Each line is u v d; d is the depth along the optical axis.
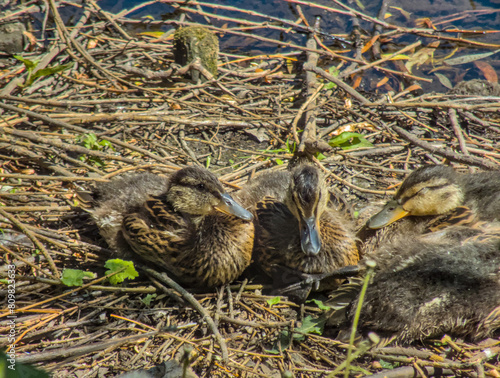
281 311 8.30
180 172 9.17
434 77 16.12
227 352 7.09
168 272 9.11
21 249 9.13
